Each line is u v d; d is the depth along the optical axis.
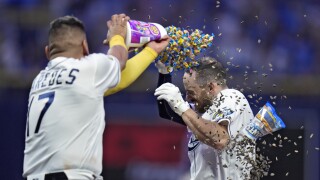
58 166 16.75
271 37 47.59
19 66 46.12
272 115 20.30
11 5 48.44
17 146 40.62
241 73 42.62
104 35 47.22
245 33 47.50
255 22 47.84
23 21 47.94
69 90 16.91
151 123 39.50
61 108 16.88
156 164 39.12
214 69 20.80
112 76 17.38
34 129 17.03
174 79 38.75
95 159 17.03
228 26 47.34
